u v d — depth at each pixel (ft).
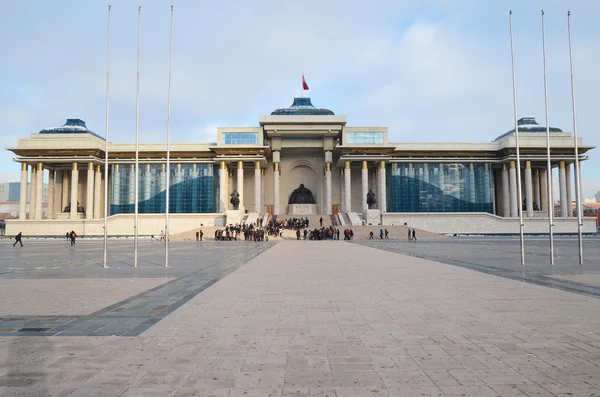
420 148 339.98
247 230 252.21
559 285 58.29
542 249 144.97
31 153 317.83
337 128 327.67
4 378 24.52
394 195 341.62
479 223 300.81
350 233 243.40
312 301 47.21
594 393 21.99
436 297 49.34
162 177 339.98
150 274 75.41
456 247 159.12
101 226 299.58
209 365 26.53
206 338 32.58
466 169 343.87
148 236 299.58
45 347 30.60
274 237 255.29
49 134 323.78
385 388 22.74
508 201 338.95
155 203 337.52
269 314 40.73
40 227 299.38
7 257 121.08
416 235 268.41
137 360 27.58
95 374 25.09
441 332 33.88
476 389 22.56
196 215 301.63
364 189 326.24
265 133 336.08
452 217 301.02
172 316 40.24
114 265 93.71
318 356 28.12
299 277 67.92
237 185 346.95
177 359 27.71
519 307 43.39
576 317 38.83
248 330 34.83
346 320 38.09
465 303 45.65
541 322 36.99
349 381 23.75
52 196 347.15
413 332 33.91
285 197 366.63
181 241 241.35
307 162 369.30
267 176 364.38
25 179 321.32
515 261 96.27
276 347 30.14
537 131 340.39
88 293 54.34
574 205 533.96
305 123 327.06
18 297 51.44
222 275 72.33
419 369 25.61
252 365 26.45
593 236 287.07
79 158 318.86
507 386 22.95
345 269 79.56
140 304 46.57
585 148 317.42
